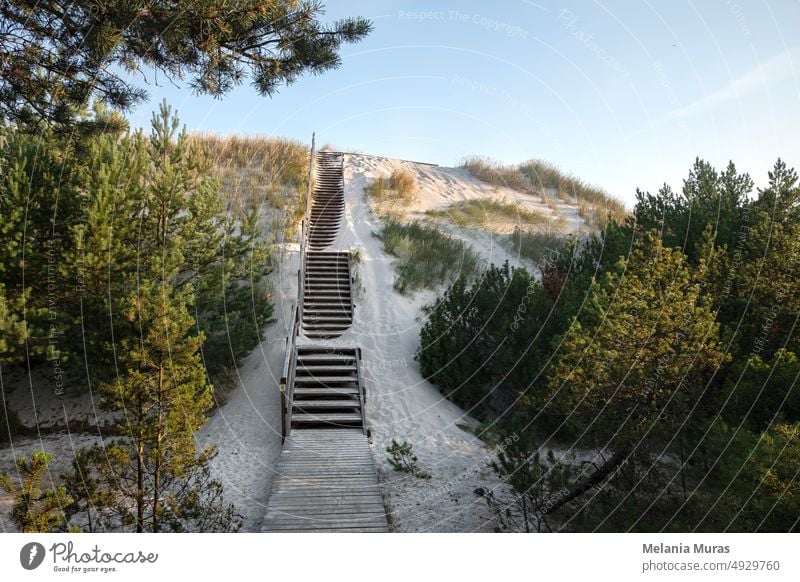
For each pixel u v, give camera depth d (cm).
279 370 990
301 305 1141
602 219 1927
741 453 459
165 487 554
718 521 462
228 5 484
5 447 794
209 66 537
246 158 2019
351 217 1692
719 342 664
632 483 575
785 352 593
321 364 981
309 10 531
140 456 532
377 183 1998
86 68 499
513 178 2464
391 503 628
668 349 644
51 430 850
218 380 960
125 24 451
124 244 841
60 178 811
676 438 593
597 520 537
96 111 768
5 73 469
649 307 692
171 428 531
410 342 1111
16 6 439
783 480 397
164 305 603
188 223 941
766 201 863
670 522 490
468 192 2220
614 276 809
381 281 1325
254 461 733
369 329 1140
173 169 939
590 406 645
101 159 822
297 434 786
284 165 2011
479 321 1038
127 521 504
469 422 883
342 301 1212
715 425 516
